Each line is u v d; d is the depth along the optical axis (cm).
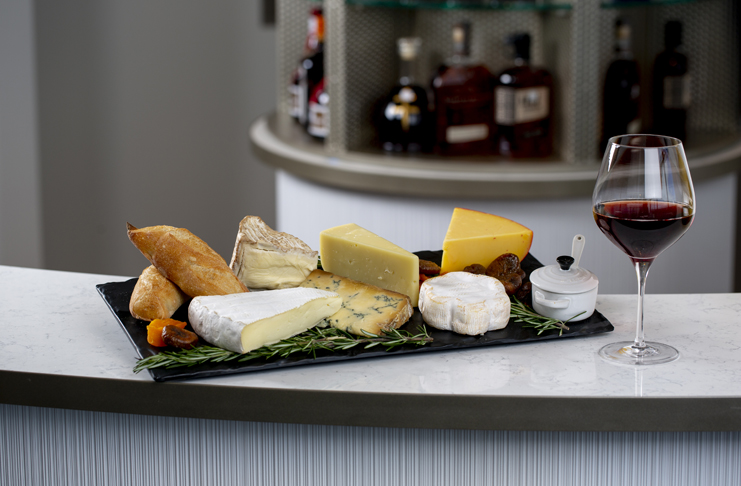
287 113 272
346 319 94
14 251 288
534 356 89
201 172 328
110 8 293
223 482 91
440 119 216
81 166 301
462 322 93
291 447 90
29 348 91
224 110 326
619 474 87
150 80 308
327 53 216
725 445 86
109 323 99
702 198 215
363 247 105
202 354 85
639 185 81
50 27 282
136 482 92
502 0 216
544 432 87
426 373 85
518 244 112
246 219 104
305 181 226
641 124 240
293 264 102
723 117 232
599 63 211
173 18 307
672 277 218
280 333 89
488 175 197
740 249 275
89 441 92
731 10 222
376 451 89
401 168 206
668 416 79
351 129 222
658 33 233
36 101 283
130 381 83
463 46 213
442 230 206
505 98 211
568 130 205
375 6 223
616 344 92
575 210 202
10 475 94
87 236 309
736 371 85
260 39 322
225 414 82
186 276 96
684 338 94
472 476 89
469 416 80
